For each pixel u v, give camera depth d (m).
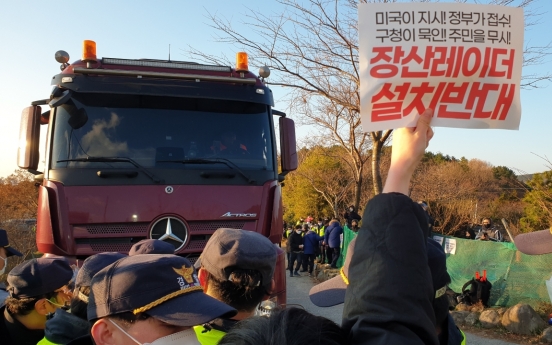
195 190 4.98
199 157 5.23
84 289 2.46
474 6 1.70
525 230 11.38
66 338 2.40
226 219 5.03
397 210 1.36
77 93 5.18
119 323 1.70
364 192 25.28
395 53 1.67
